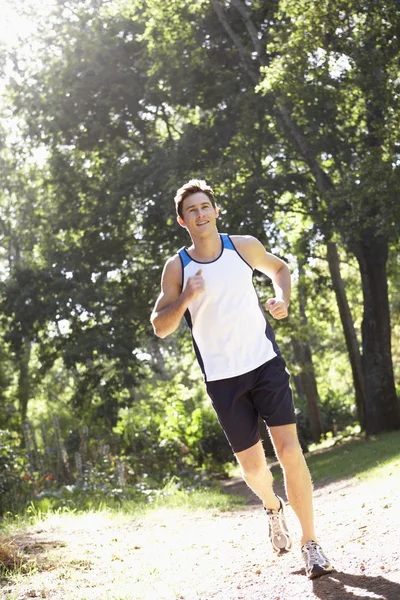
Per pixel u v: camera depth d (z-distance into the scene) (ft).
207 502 36.68
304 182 65.92
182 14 62.03
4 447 42.11
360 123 58.23
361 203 51.75
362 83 47.91
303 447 79.15
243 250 13.87
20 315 79.05
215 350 13.38
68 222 80.79
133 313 77.25
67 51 76.48
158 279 75.31
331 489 33.40
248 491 45.57
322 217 62.28
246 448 13.62
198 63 67.10
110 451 60.75
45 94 78.59
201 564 16.81
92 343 74.84
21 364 102.42
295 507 13.10
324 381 129.39
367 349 70.49
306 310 100.58
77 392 78.74
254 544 18.90
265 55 61.46
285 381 13.34
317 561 12.76
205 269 13.41
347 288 106.52
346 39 47.67
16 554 19.02
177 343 93.15
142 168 72.69
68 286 78.23
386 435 65.00
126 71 75.10
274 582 13.26
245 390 13.35
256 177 65.82
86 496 39.17
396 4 44.11
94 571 17.21
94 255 79.20
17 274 80.53
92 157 83.30
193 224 13.43
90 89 75.36
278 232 70.44
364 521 17.92
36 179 98.53
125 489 42.11
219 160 64.49
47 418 90.68
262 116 63.46
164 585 14.71
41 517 31.81
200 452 67.10
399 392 88.99
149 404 78.95
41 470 48.57
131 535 24.17
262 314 13.70
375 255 69.36
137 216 79.05
